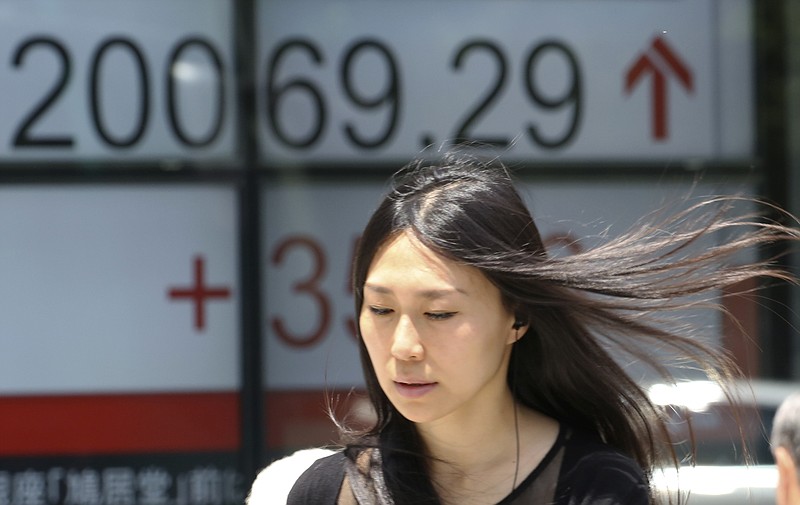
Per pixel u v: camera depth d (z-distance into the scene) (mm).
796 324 15094
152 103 15570
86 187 15484
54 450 15469
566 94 15742
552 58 15734
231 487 15594
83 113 15500
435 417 5973
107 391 15492
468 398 6004
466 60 15727
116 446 15508
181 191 15578
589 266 6363
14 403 15430
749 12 15867
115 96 15531
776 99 15836
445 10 15695
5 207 15398
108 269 15500
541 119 15742
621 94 15781
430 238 5859
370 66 15688
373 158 15688
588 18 15750
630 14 15789
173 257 15555
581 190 15734
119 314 15500
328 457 6551
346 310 15711
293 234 15672
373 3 15688
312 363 15656
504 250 5992
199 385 15570
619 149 15773
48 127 15477
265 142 15664
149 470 15539
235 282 15609
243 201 15617
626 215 15766
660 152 15812
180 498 15578
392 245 5941
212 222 15602
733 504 13078
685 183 15766
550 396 6656
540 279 6094
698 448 14461
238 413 15586
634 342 6852
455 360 5875
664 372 6977
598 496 5965
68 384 15469
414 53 15695
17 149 15445
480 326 5934
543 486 6129
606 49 15781
